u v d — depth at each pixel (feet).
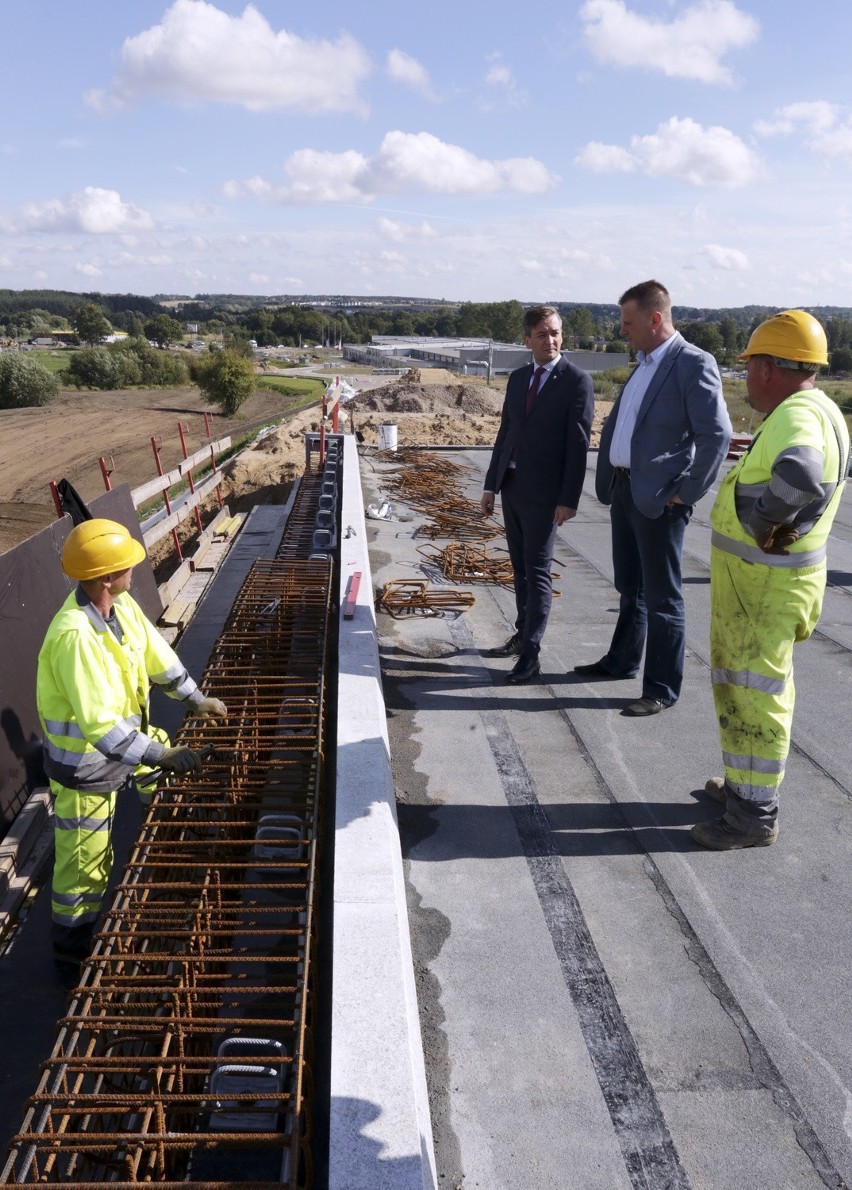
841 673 16.03
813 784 12.02
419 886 9.87
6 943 11.80
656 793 11.79
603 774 12.29
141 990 7.65
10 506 95.35
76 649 9.93
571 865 10.23
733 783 10.29
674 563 13.41
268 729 13.66
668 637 13.83
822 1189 6.37
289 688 14.55
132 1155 6.18
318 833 10.52
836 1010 8.04
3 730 14.08
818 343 8.91
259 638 16.26
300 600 18.11
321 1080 8.20
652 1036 7.77
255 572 20.65
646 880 9.95
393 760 12.71
